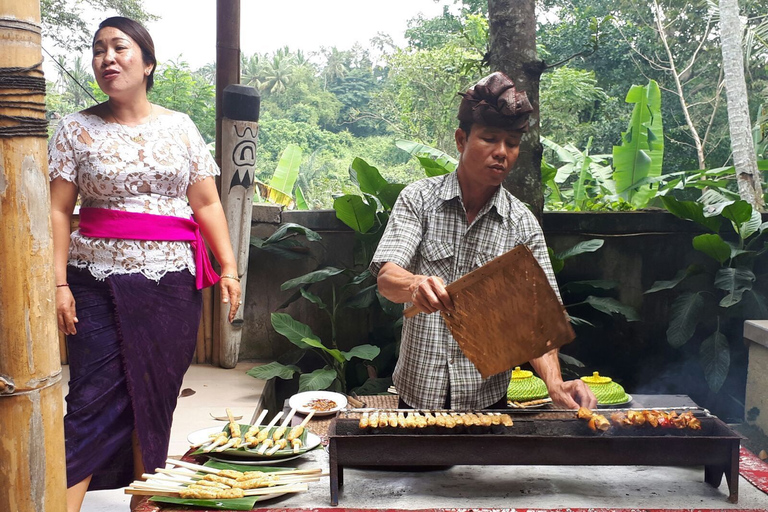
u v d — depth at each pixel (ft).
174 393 7.46
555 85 52.06
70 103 57.16
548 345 5.12
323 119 152.76
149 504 5.60
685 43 59.82
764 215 15.60
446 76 57.41
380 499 5.74
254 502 5.52
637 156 19.63
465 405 6.91
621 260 15.16
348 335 15.46
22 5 4.63
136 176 7.11
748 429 11.67
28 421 4.88
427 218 6.89
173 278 7.27
